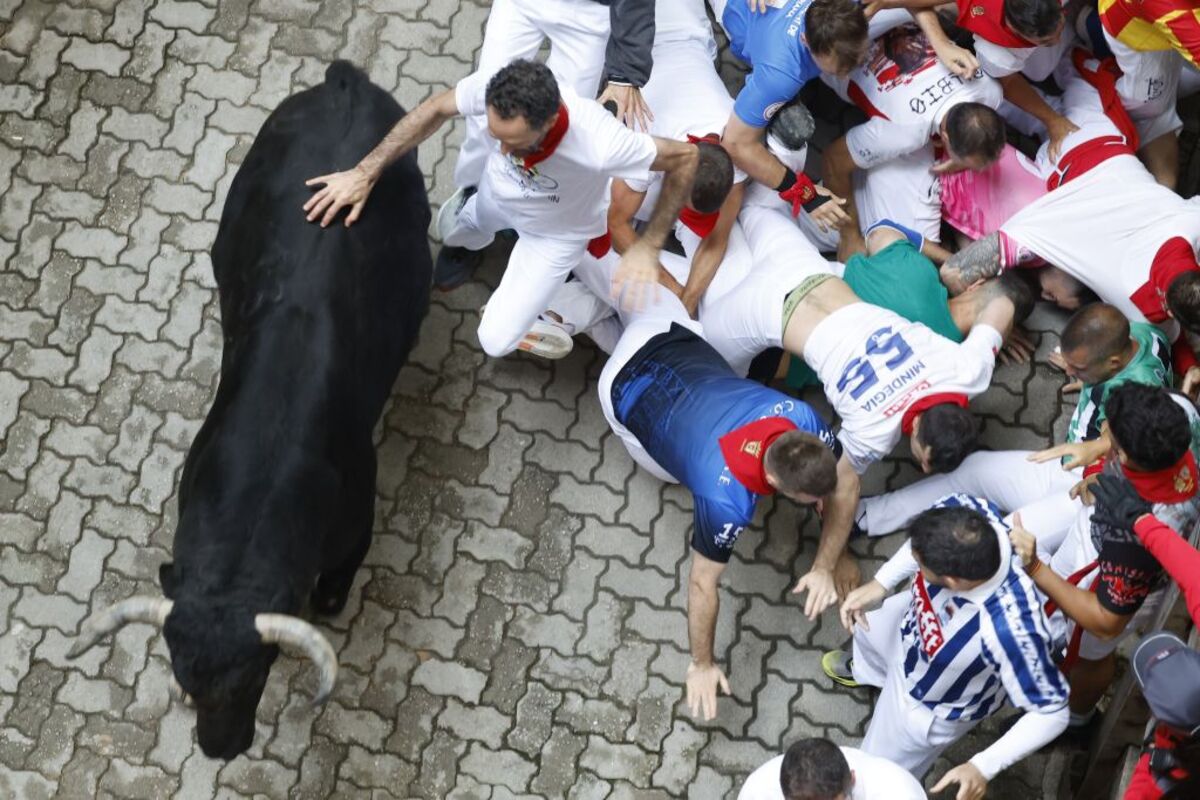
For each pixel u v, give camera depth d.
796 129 9.08
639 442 8.70
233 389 7.69
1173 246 8.65
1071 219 9.03
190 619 6.97
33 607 9.29
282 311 7.77
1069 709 8.24
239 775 8.87
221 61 10.82
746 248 9.29
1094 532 7.21
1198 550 6.85
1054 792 8.66
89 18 10.95
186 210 10.36
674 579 9.30
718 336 9.14
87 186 10.45
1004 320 8.62
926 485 9.11
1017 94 9.55
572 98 7.66
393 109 8.66
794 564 9.32
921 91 9.23
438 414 9.73
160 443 9.70
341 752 8.91
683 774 8.84
